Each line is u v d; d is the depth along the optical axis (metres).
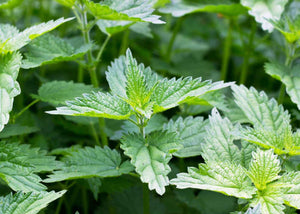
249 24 1.34
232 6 0.96
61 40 0.87
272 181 0.75
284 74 0.88
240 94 0.83
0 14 1.02
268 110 0.82
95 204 0.95
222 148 0.78
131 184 0.87
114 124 0.95
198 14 1.50
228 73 1.26
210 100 0.87
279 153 0.77
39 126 0.95
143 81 0.76
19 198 0.74
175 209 0.94
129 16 0.82
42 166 0.80
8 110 0.77
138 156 0.75
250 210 0.72
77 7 0.86
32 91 0.99
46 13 1.20
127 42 1.07
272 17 0.90
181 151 0.80
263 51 1.27
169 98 0.76
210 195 0.91
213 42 1.42
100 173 0.78
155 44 1.28
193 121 0.82
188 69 1.18
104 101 0.76
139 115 0.77
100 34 1.07
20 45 0.79
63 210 0.94
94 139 0.95
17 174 0.77
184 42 1.32
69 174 0.78
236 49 1.28
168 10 0.97
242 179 0.74
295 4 0.97
